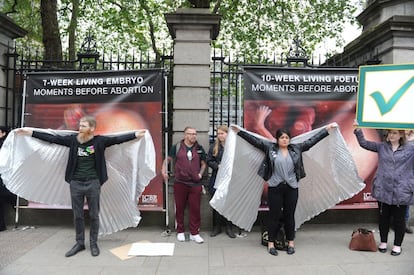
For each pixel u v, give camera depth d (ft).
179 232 17.97
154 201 19.48
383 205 16.25
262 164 16.37
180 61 19.83
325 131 16.51
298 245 17.34
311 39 42.60
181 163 17.60
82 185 15.65
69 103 19.80
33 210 20.65
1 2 45.85
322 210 18.17
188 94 19.80
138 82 19.45
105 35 46.68
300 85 19.77
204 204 19.75
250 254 16.03
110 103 19.60
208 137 19.80
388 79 13.80
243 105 19.65
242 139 16.57
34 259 15.33
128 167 17.01
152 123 19.40
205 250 16.55
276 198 15.92
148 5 45.32
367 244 16.43
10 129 21.02
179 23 19.74
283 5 41.86
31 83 19.97
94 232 15.96
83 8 42.96
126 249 16.58
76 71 19.86
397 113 13.58
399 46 20.88
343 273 13.94
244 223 17.54
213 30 20.49
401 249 16.60
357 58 25.17
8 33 22.30
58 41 31.99
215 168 18.19
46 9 31.58
